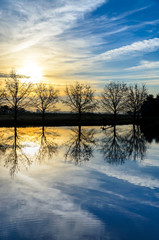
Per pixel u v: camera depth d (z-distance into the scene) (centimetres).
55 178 1055
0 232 577
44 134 3050
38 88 5284
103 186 951
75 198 815
